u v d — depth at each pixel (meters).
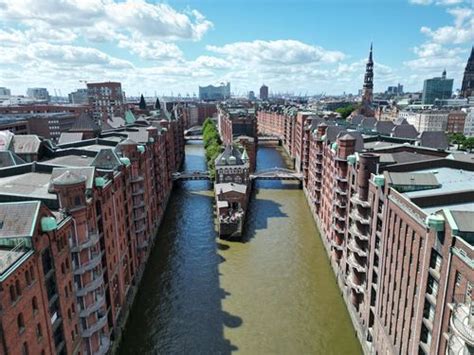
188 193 136.75
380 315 52.00
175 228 102.62
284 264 82.12
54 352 39.88
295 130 183.75
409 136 119.44
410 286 42.31
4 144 76.44
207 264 82.19
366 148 82.25
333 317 64.25
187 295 70.56
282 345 57.47
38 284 36.69
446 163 62.22
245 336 59.41
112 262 58.34
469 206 44.47
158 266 81.44
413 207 42.16
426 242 38.09
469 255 31.34
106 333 53.19
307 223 106.25
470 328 28.30
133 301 68.31
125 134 106.25
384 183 52.09
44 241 38.38
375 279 55.72
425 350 39.16
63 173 46.31
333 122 140.38
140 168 77.31
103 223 53.66
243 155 133.75
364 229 60.50
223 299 69.12
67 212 44.81
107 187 56.12
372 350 53.84
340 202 73.00
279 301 68.50
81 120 109.44
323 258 84.94
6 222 36.62
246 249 89.38
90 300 49.25
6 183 53.75
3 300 30.70
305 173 134.25
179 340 58.88
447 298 34.28
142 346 58.16
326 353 56.16
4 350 30.91
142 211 76.62
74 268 46.75
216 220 107.81
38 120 192.12
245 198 110.56
